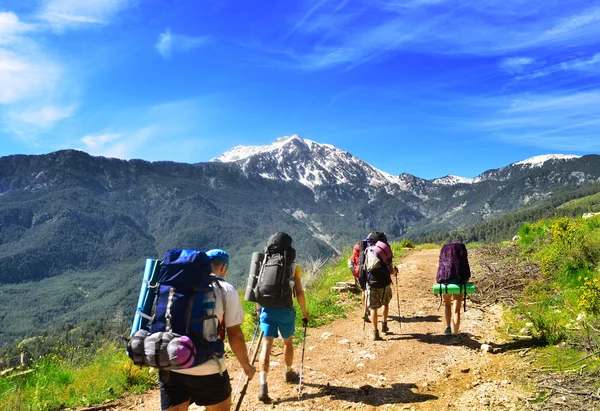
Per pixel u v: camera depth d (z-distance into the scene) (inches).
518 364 266.5
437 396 233.6
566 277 433.4
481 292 477.7
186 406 150.8
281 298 241.6
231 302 153.8
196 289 147.8
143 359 140.0
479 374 259.3
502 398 219.3
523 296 431.8
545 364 258.8
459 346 320.5
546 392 220.7
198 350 141.6
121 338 382.3
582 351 265.1
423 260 850.1
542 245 637.9
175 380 146.3
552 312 359.9
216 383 148.0
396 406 223.8
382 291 362.6
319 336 385.7
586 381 223.5
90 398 260.1
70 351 348.2
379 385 254.7
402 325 405.1
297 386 258.7
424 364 289.1
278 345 362.6
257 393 249.3
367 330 395.2
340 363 302.8
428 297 530.9
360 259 378.0
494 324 368.8
